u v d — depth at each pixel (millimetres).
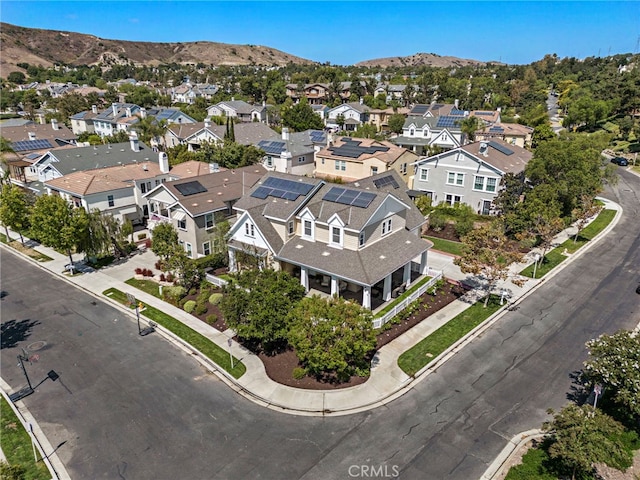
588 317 32281
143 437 22062
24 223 46656
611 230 49969
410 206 42375
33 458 20906
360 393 24906
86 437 22125
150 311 34094
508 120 113875
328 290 36656
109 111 111562
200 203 42031
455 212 51938
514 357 27859
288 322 26469
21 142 74812
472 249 34031
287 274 29516
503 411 23281
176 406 24188
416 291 34875
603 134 92188
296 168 73062
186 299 35562
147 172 54938
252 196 40250
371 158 64938
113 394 25203
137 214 53250
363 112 119188
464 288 36969
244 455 20844
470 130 86250
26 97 153625
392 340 29750
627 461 19547
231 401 24562
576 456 17172
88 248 41406
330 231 34469
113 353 29094
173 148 74188
